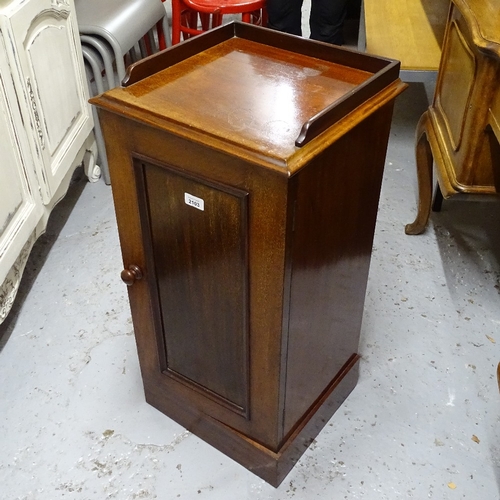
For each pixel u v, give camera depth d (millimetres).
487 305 1643
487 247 1846
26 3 1502
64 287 1714
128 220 1063
